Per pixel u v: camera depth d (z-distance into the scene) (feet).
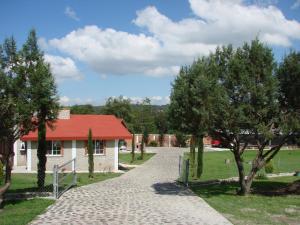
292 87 63.00
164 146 279.49
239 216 48.57
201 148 101.35
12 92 54.08
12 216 46.57
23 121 55.57
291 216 49.49
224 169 128.67
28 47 55.62
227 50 64.69
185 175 86.38
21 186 81.00
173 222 44.19
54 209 51.83
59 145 122.21
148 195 66.49
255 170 68.85
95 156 123.95
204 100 62.13
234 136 66.85
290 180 93.40
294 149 225.56
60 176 68.59
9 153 56.03
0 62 54.80
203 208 53.72
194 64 66.74
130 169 130.62
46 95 55.21
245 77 60.95
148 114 284.61
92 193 67.92
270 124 64.34
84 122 130.21
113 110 277.64
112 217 46.73
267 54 62.13
